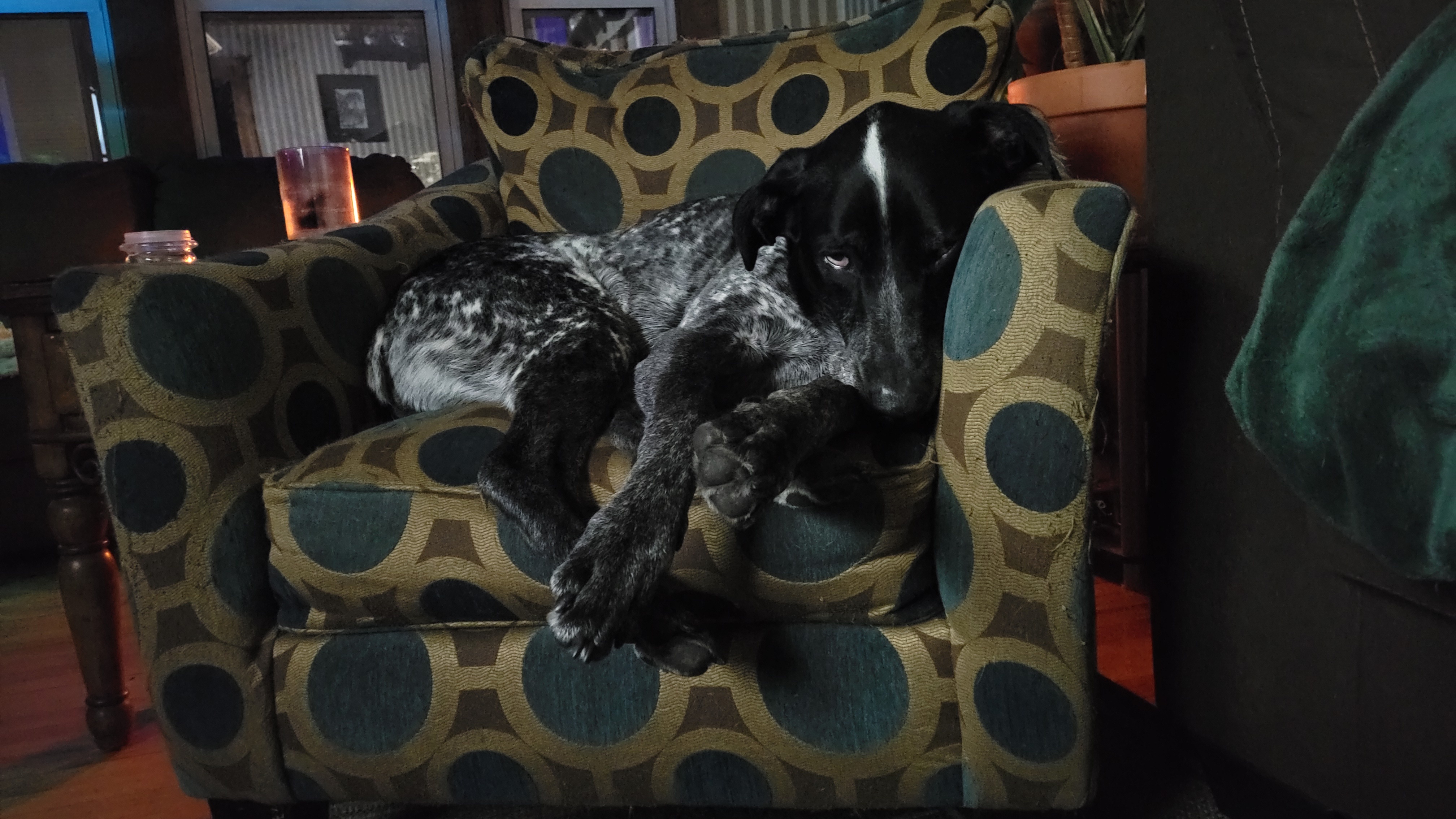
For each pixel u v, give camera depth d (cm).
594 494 147
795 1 505
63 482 196
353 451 146
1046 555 121
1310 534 126
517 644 139
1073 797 129
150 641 143
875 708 132
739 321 183
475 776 144
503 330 189
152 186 368
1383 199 103
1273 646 138
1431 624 112
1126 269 192
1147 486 171
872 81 207
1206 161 141
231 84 459
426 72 483
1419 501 101
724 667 134
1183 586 155
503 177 230
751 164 214
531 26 486
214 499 141
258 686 143
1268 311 117
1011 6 264
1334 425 109
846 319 164
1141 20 234
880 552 127
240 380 147
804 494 124
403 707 141
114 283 137
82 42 439
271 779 146
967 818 158
